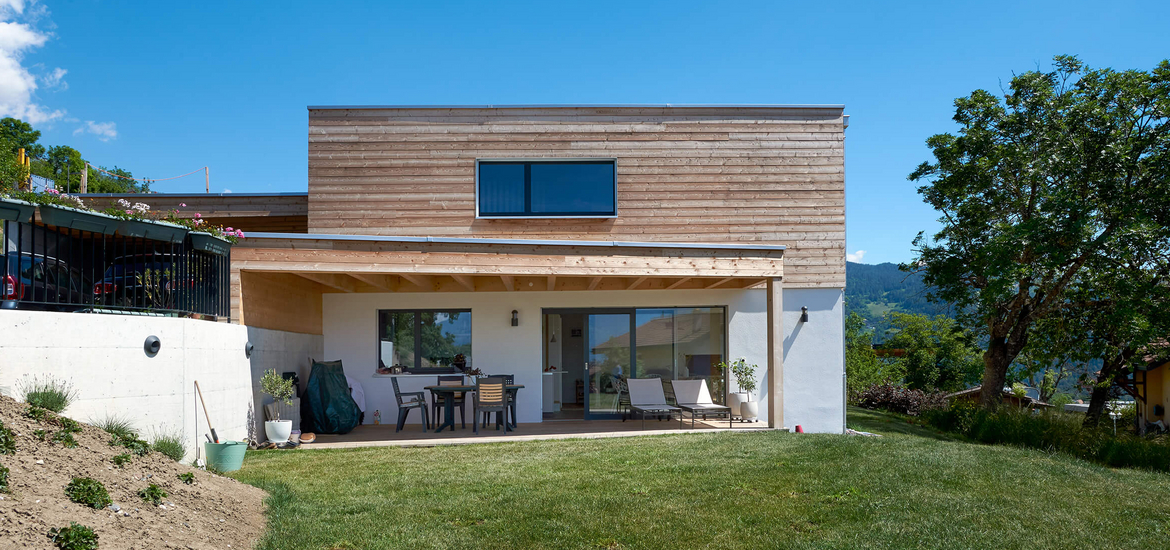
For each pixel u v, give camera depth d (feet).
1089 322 55.26
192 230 26.71
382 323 43.83
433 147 42.16
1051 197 51.80
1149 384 64.90
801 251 42.78
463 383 40.52
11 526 11.70
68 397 19.53
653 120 42.88
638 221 42.39
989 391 59.57
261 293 33.71
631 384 42.47
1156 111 50.75
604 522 18.02
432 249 33.35
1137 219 49.01
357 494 20.99
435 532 17.03
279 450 30.60
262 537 15.93
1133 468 32.65
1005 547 16.30
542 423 41.81
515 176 42.55
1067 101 54.49
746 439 32.30
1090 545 16.57
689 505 19.71
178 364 24.70
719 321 44.37
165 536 13.70
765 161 42.98
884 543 16.46
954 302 61.16
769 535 17.04
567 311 44.11
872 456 27.07
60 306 22.57
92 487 13.92
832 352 42.88
